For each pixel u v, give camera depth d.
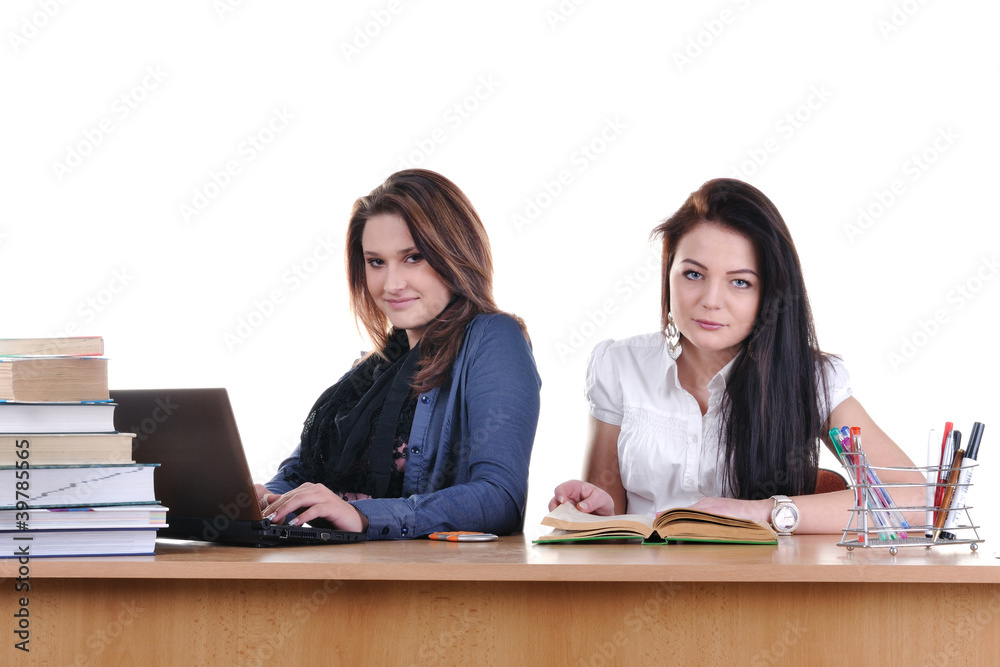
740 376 1.80
